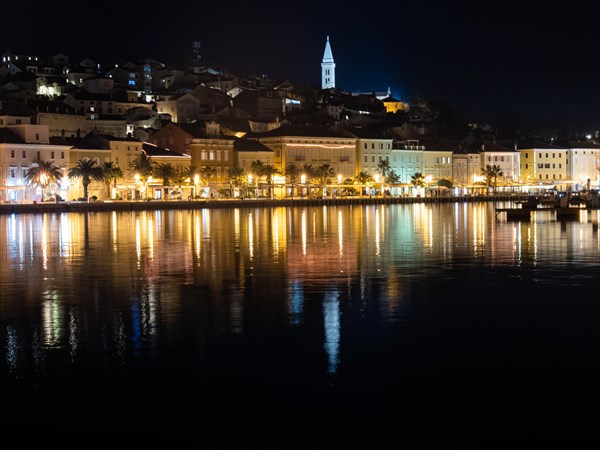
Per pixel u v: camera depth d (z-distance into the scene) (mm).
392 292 41281
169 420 22281
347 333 31547
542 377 25625
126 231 90625
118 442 20953
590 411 22719
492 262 54938
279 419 22297
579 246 67188
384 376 25797
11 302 39062
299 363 27266
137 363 27359
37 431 21625
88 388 24812
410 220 113188
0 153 165375
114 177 177375
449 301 38500
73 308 37250
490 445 20656
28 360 27812
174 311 36250
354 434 21328
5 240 77500
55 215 135875
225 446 20672
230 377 25797
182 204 167875
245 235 83062
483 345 29562
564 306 37125
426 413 22672
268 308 36812
